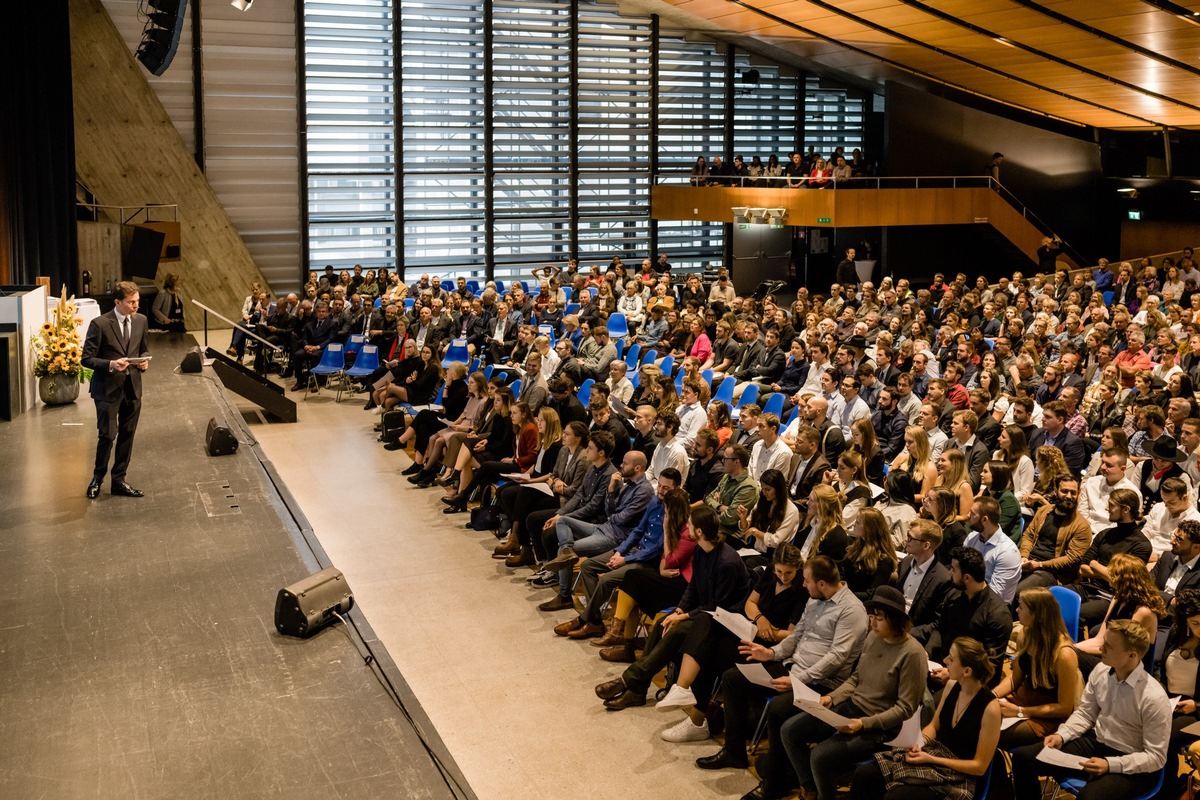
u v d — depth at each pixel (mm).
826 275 25734
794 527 6926
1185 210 23953
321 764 4410
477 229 23453
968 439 8047
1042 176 25078
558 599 7723
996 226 23859
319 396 15297
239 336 17234
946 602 5531
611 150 24453
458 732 5973
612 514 7711
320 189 21969
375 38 21859
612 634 6848
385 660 5426
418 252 22969
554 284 17672
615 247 24938
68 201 16562
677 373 12797
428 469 10844
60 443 9336
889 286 16547
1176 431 8383
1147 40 16734
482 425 10328
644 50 24266
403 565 8609
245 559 6695
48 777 4262
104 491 8039
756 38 21984
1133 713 4613
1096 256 25594
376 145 22266
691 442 9484
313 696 4996
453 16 22359
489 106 22922
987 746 4629
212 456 9250
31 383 10773
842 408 10031
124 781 4246
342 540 9203
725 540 6785
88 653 5363
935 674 5273
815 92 26328
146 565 6562
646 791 5383
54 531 7129
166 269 20484
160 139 20266
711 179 23953
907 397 9703
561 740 5891
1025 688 5164
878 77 24078
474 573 8445
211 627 5703
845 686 5129
